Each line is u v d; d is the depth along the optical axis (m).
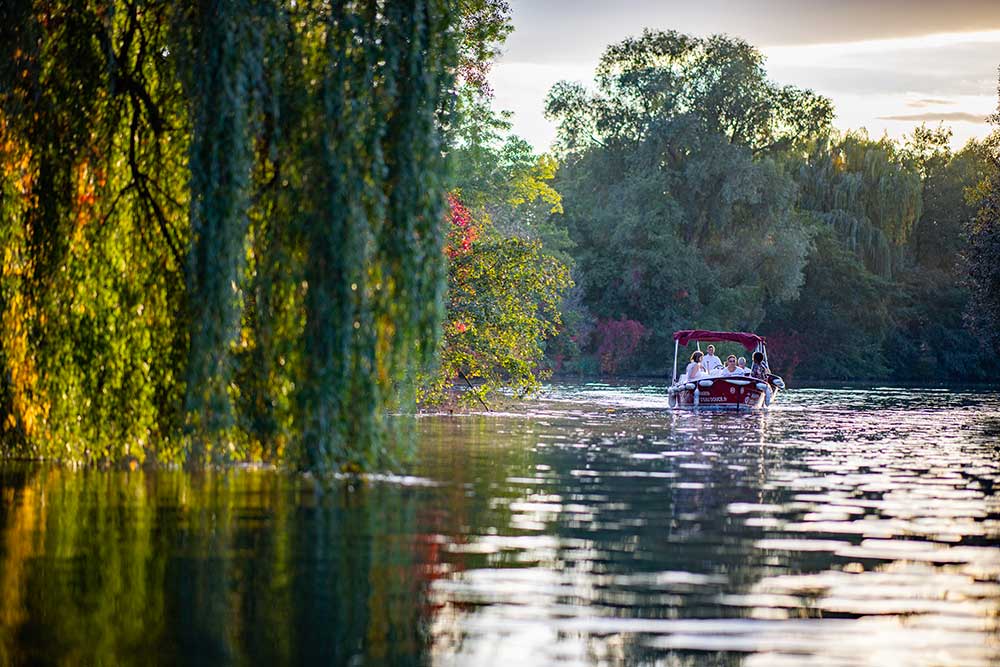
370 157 19.22
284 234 19.25
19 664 10.80
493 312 43.38
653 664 10.95
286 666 10.82
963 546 16.72
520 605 12.99
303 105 19.30
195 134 18.89
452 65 20.50
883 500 21.58
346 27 19.41
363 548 15.95
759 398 53.84
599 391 71.00
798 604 13.17
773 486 23.50
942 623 12.41
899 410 56.28
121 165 21.14
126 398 21.27
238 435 20.09
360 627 12.05
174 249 20.72
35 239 21.19
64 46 20.86
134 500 19.88
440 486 22.47
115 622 12.15
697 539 17.06
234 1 18.91
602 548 16.25
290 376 19.45
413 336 19.50
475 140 57.81
